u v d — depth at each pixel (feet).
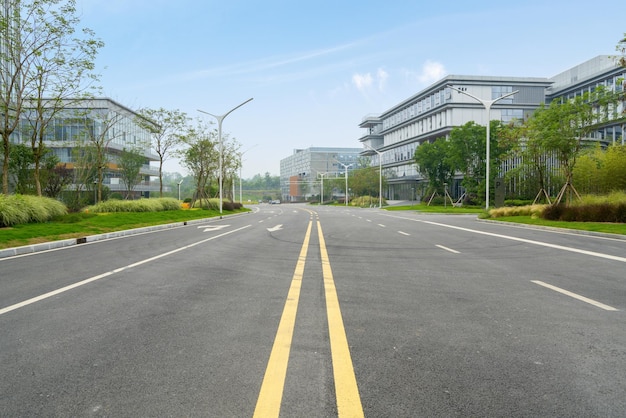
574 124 88.84
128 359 13.02
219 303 19.89
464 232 59.31
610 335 15.01
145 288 23.36
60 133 165.17
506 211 91.86
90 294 22.00
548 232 58.54
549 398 10.39
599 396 10.48
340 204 313.12
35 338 15.06
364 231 61.98
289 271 28.45
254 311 18.44
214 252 38.78
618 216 63.98
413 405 10.05
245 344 14.28
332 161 509.76
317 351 13.58
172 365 12.53
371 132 343.67
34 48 62.18
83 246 45.68
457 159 161.68
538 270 28.55
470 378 11.51
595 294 21.45
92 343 14.49
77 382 11.44
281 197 608.60
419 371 11.98
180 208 120.47
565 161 91.20
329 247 42.04
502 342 14.33
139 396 10.61
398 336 14.99
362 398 10.41
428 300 20.27
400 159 281.54
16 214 55.42
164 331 15.72
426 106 244.01
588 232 54.90
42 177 108.88
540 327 15.97
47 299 20.95
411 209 175.11
